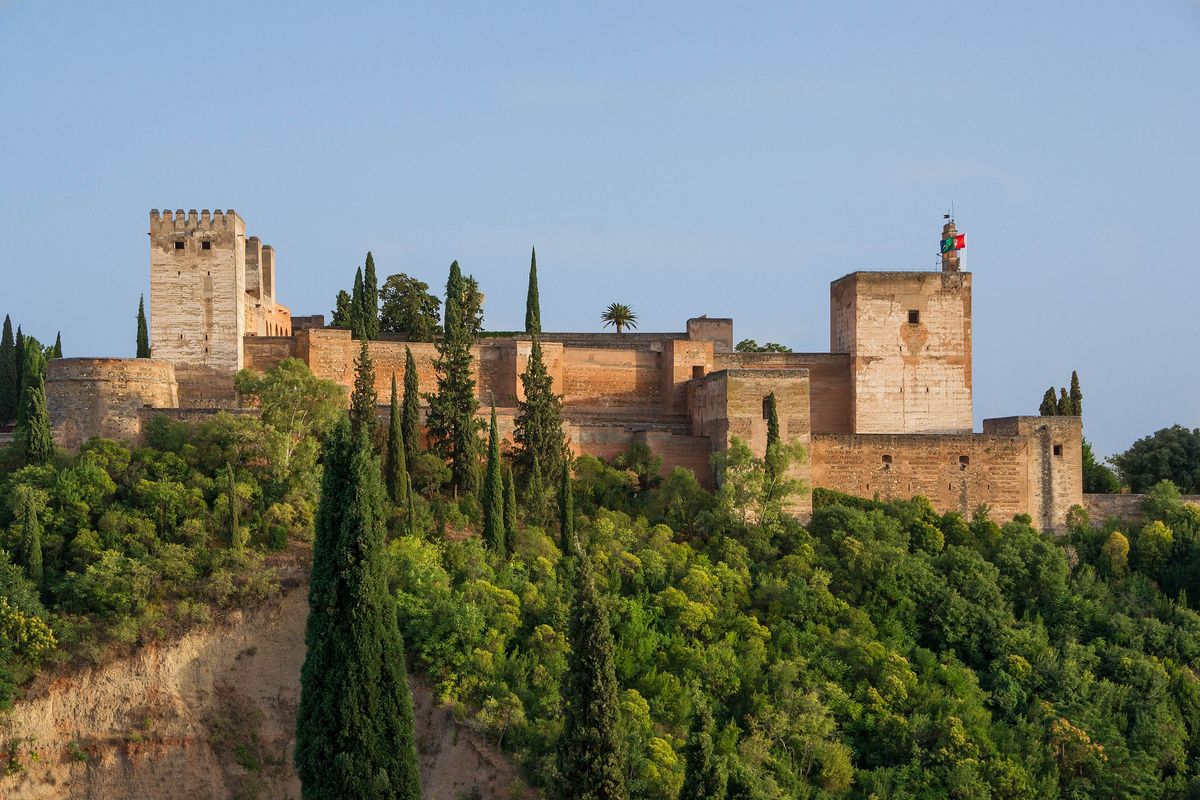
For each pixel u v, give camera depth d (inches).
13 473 4394.7
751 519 4886.8
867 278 5669.3
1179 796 4124.0
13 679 3789.4
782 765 3764.8
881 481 5285.4
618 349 5684.1
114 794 3789.4
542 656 3885.3
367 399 4783.5
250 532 4288.9
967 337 5689.0
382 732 2770.7
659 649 4077.3
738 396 5049.2
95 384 4928.6
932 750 3973.9
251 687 3981.3
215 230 5310.0
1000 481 5344.5
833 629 4424.2
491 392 5585.6
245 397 5113.2
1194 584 4970.5
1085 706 4256.9
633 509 4923.7
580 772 2970.0
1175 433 5969.5
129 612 3981.3
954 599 4569.4
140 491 4315.9
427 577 3996.1
